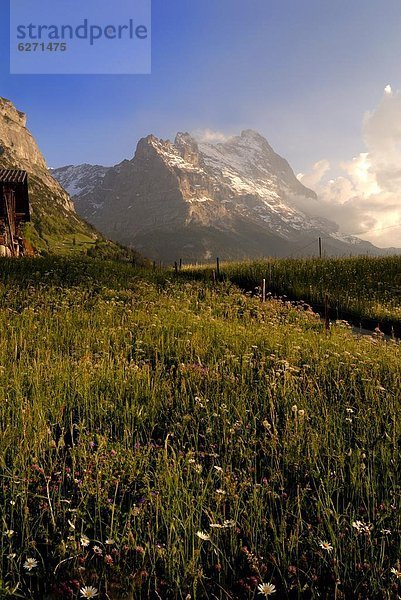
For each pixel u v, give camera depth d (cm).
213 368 827
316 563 338
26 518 360
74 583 306
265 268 3139
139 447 492
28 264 2650
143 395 677
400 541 350
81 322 1285
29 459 466
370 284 2503
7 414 561
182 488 401
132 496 417
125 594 303
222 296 2111
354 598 314
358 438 530
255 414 622
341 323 1571
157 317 1356
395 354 995
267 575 333
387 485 430
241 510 384
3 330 1070
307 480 457
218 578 328
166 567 327
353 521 365
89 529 373
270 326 1370
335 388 758
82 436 517
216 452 514
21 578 319
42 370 744
